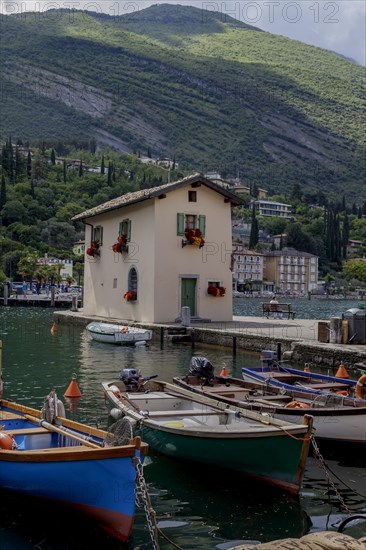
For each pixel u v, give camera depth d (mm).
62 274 122500
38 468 9008
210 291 35438
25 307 68438
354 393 15203
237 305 91250
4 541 8594
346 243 196000
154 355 27156
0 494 9828
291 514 9797
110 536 8789
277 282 165250
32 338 34000
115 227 38844
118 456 8586
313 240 183625
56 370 22797
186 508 9969
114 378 21125
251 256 159750
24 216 140750
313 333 28531
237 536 8992
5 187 145250
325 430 12680
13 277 108312
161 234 34375
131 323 34250
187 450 11367
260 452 10547
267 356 19094
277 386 15969
